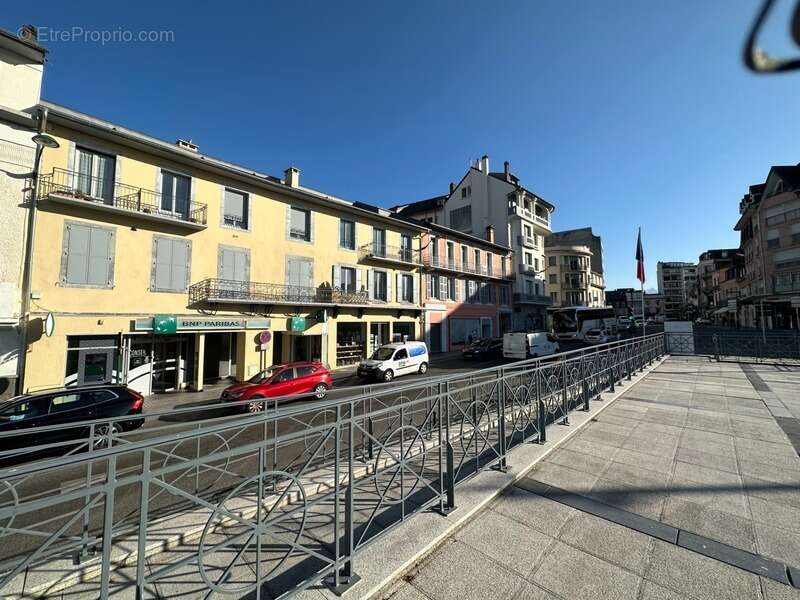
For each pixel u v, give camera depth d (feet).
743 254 150.82
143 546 6.37
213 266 50.47
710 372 38.52
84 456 5.87
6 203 35.91
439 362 69.56
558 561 9.62
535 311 125.29
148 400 42.75
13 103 36.91
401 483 11.08
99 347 41.09
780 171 110.32
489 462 14.66
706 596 8.32
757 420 20.75
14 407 24.90
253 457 20.95
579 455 16.38
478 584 8.89
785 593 8.29
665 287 373.40
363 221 71.46
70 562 10.43
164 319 44.34
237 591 7.50
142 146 44.04
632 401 25.91
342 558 8.88
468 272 94.12
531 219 123.13
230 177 52.70
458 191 127.85
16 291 35.94
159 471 6.67
